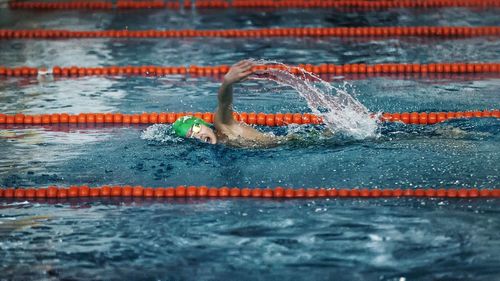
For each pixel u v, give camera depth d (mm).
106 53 15742
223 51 15680
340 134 10039
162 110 11703
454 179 8453
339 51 15438
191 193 8375
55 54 15695
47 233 7383
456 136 9914
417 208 7762
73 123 11398
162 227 7461
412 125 10508
